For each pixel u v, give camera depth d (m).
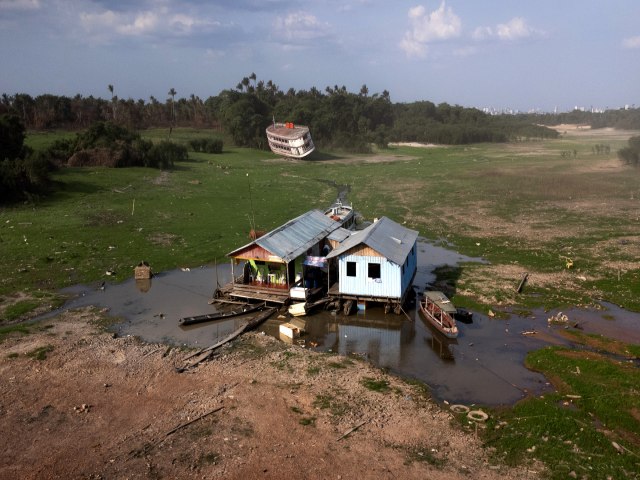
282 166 106.00
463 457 17.81
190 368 24.62
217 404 21.30
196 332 29.25
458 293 34.50
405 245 34.09
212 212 59.34
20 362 25.00
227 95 166.38
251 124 138.12
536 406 20.64
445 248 46.25
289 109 159.25
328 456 17.88
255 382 23.16
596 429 19.11
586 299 32.97
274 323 30.80
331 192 76.00
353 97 196.00
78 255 42.34
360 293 31.80
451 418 20.27
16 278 36.97
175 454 18.03
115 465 17.47
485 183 81.25
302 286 33.84
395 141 171.12
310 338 28.64
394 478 16.72
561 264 39.81
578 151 127.38
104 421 20.22
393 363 25.42
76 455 18.08
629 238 46.97
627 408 20.34
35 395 22.11
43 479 16.86
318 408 20.94
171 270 40.22
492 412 20.66
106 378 23.62
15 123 69.62
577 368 23.75
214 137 146.25
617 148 127.69
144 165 87.38
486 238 48.97
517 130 186.50
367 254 31.20
